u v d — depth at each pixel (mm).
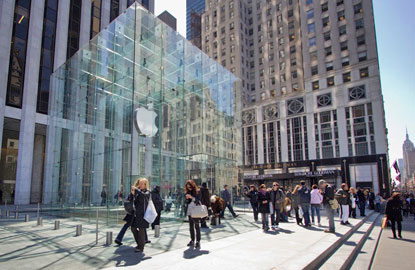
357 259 7059
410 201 19938
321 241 7824
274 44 59375
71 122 15562
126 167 11250
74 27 30188
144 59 12195
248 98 61281
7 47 24719
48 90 27453
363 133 41688
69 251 6715
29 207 21469
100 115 13195
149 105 12172
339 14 47094
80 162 14188
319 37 48594
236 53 61969
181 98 13977
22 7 26500
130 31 12008
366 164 40719
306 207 11219
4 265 5527
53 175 16891
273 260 5570
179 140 13609
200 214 6961
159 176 12227
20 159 24625
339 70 45469
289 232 9633
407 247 9023
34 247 7203
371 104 41656
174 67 13875
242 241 7824
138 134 11461
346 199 12117
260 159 52562
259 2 64062
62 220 13477
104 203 11977
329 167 43875
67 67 16906
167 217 12516
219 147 17047
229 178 17641
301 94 49375
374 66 42281
